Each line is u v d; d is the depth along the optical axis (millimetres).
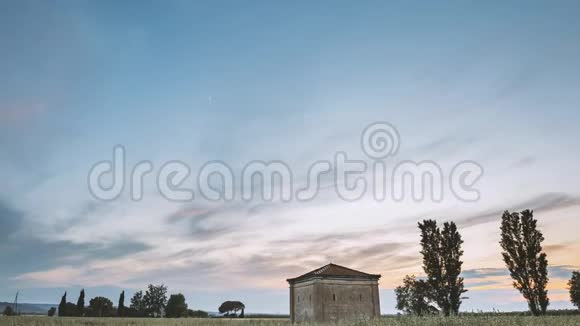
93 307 129375
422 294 61656
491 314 21859
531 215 52312
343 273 52156
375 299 51688
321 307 49281
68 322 52688
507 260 52250
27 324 44562
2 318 48406
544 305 48625
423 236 58125
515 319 21250
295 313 54594
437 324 20812
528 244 51188
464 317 21516
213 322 56844
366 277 52156
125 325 50562
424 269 56750
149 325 50031
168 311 130875
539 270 49906
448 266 55125
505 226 53469
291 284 56438
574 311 49438
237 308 164500
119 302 128875
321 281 50438
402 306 66125
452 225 57094
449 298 53906
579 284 73812
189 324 51000
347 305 50375
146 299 146875
